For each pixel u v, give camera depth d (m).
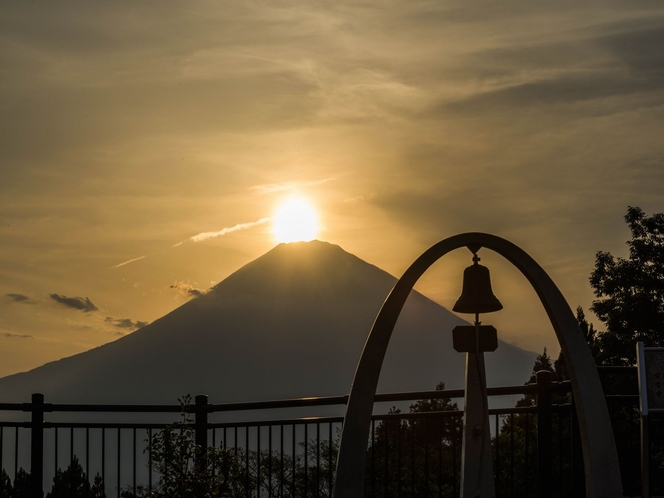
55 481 7.98
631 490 7.62
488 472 6.56
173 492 7.06
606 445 6.30
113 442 80.50
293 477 7.48
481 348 6.77
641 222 23.03
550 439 7.11
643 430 6.16
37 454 7.91
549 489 7.04
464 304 6.75
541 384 7.16
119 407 7.93
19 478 8.23
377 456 12.91
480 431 6.63
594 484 6.23
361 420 6.04
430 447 16.14
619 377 21.05
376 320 6.24
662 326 21.83
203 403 7.79
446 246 6.51
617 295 22.92
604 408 6.38
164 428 7.41
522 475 14.03
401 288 6.34
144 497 7.16
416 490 12.68
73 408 7.95
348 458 5.97
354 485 5.93
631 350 21.48
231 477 7.43
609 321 22.20
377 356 6.15
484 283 6.78
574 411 7.16
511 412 7.33
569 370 6.51
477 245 6.64
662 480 14.23
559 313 6.56
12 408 7.90
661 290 22.23
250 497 8.26
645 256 22.53
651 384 6.22
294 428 7.55
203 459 7.38
